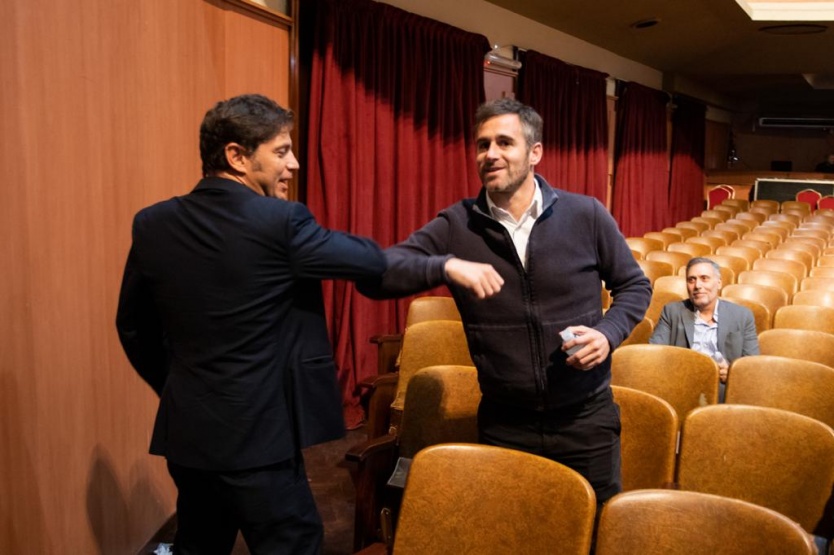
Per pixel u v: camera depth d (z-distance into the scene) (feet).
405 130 16.10
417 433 7.38
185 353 4.73
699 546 4.39
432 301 11.59
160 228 4.73
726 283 16.66
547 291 5.45
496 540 4.81
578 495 4.57
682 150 37.27
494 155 5.31
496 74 21.25
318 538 5.07
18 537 6.35
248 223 4.57
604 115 26.94
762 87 44.21
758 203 37.42
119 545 8.12
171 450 4.76
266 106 4.88
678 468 6.41
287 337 4.83
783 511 6.07
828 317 11.99
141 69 8.39
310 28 13.94
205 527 5.18
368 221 15.20
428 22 16.48
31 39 6.47
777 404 8.00
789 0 25.66
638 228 31.37
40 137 6.61
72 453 7.20
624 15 23.70
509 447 5.72
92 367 7.57
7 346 6.19
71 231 7.13
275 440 4.70
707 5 23.52
